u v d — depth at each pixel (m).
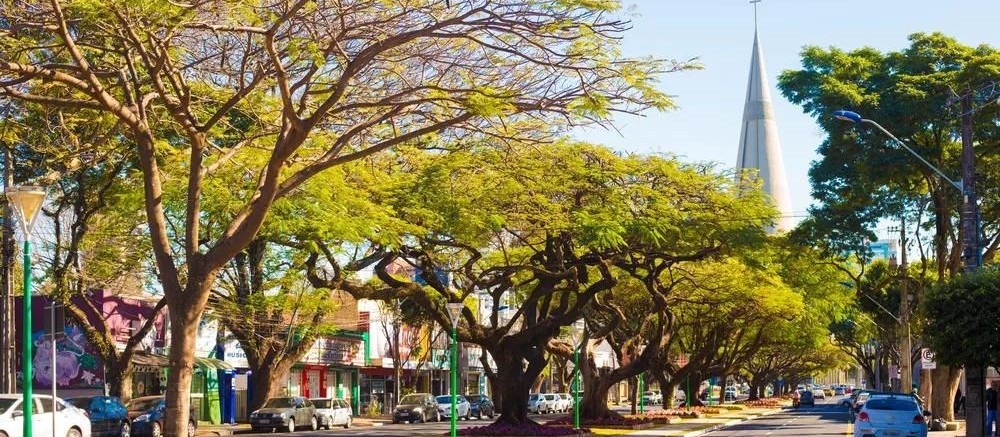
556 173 34.72
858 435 32.81
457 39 19.77
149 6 17.69
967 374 27.41
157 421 38.12
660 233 35.53
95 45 20.33
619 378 49.31
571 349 45.22
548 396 79.31
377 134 26.27
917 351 73.00
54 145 32.31
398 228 33.53
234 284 46.09
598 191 35.34
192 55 21.92
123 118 19.00
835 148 39.84
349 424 54.41
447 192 34.22
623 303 53.62
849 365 136.00
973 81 36.72
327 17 19.06
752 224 38.94
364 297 36.00
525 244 40.22
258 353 47.84
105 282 40.44
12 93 18.62
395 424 58.91
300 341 48.94
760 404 94.88
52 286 40.25
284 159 18.83
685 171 37.78
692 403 78.88
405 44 19.70
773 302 54.31
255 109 23.95
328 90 20.02
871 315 70.31
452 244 36.03
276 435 44.00
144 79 23.48
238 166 33.09
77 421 29.38
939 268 39.84
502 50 18.66
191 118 19.62
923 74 38.69
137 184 35.97
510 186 34.00
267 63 20.58
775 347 92.31
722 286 51.84
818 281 55.19
